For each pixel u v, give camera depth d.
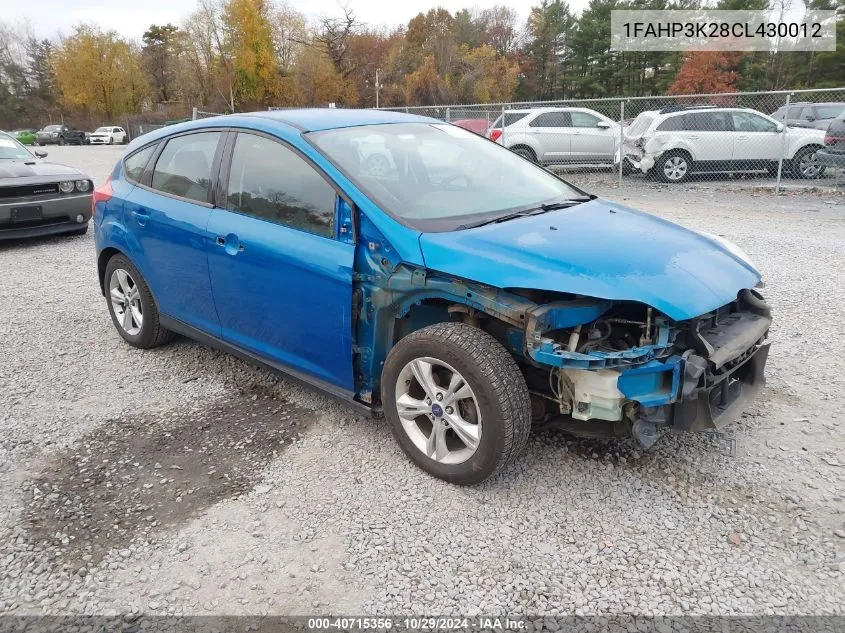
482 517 2.89
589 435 3.00
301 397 4.11
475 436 2.94
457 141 4.22
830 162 12.87
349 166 3.41
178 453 3.48
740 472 3.18
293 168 3.53
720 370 2.99
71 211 8.82
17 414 3.93
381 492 3.09
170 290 4.39
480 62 71.88
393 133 3.96
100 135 49.62
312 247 3.35
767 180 14.52
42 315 5.80
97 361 4.75
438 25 83.50
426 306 3.36
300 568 2.62
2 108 82.75
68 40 68.88
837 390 3.98
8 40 85.94
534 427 3.17
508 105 15.39
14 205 8.18
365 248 3.21
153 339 4.81
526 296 2.84
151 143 4.64
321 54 61.22
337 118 3.95
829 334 4.88
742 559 2.61
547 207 3.65
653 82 60.28
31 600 2.48
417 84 65.38
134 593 2.51
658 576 2.53
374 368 3.34
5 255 8.23
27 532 2.86
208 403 4.05
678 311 2.74
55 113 80.69
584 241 3.08
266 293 3.62
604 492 3.04
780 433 3.52
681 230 3.59
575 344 2.82
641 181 14.88
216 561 2.67
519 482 3.13
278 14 62.94
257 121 3.85
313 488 3.14
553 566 2.60
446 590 2.49
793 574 2.52
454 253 2.93
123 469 3.34
